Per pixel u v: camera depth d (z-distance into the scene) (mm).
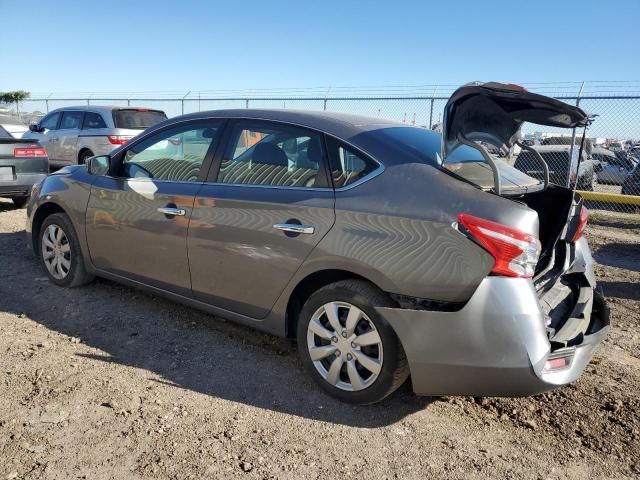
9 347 3586
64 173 4691
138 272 4043
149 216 3838
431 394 2828
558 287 3301
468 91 2658
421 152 3023
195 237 3572
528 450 2764
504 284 2572
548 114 2889
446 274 2643
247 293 3395
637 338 4250
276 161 3354
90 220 4293
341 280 3037
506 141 3227
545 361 2609
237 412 2973
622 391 3354
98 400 3014
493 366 2596
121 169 4223
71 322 4055
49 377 3227
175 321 4141
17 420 2785
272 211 3209
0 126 8391
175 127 3936
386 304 2846
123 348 3676
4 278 4957
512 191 3018
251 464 2543
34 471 2418
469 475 2555
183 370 3416
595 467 2646
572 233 3340
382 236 2809
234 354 3652
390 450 2707
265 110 3580
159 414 2914
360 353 2955
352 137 3119
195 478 2432
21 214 8188
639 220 10102
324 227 2996
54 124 12945
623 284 5805
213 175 3602
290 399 3123
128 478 2410
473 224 2592
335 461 2602
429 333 2691
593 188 12133
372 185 2945
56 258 4723
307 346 3178
